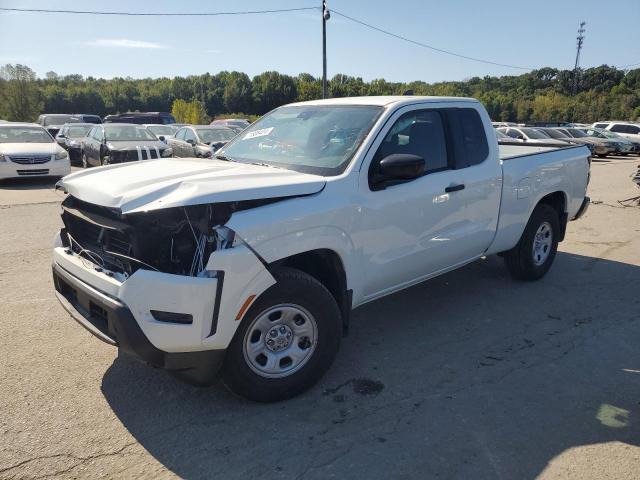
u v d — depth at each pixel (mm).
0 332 4324
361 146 3723
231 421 3178
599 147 25266
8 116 55031
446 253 4469
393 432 3084
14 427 3074
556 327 4648
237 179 3238
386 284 4047
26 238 7500
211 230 2969
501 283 5797
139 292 2879
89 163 16484
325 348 3484
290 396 3414
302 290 3287
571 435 3072
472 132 4688
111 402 3359
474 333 4508
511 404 3400
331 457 2859
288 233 3182
